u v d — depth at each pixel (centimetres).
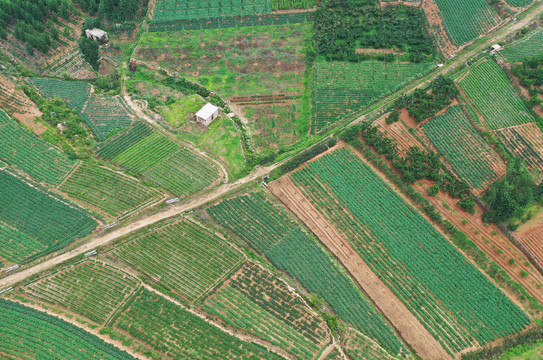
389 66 12494
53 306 7406
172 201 9200
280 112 11475
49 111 10550
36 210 8675
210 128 10875
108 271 7894
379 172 9838
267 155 10375
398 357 7250
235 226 8919
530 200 8625
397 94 11644
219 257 8325
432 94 10969
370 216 9050
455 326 7588
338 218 9075
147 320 7262
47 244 8244
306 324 7469
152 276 8000
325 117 11225
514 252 8412
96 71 12500
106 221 8712
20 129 9950
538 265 8188
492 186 9125
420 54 12675
